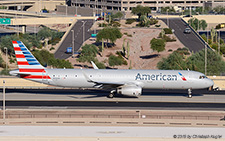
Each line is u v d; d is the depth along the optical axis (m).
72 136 153.50
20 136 154.00
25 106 198.00
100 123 163.62
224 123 164.62
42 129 153.75
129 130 154.88
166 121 168.75
